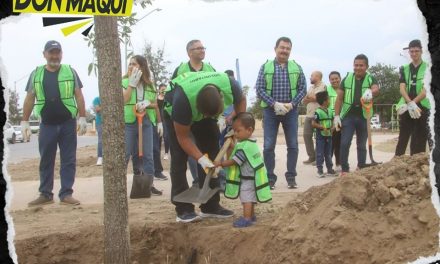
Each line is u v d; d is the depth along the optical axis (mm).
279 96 6711
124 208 3502
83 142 29391
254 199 4543
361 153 7469
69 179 6242
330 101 9031
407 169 3924
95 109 10375
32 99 6223
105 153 3445
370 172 4121
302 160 11320
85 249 4633
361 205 3754
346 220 3682
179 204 4918
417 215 3473
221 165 4543
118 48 3379
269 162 6836
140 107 6434
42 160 6223
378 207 3734
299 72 6789
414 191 3658
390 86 33438
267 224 4469
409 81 6977
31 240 4535
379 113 33562
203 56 6434
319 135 8078
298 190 6730
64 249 4594
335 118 7484
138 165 6621
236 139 4660
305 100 9977
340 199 3852
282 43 6727
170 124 4855
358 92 7281
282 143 18656
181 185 4887
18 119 28797
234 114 4941
